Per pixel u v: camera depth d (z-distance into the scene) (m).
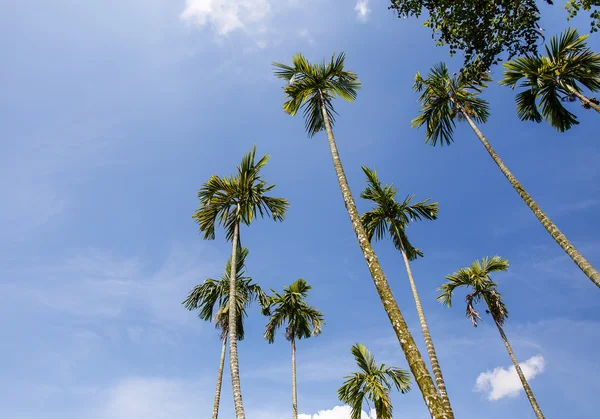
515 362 18.00
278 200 11.46
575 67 10.69
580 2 7.36
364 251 7.40
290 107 11.17
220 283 16.45
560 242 9.18
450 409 8.72
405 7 8.79
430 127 14.12
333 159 9.37
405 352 5.83
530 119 13.05
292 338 19.67
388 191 14.49
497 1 7.68
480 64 8.38
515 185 10.86
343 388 13.50
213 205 11.12
